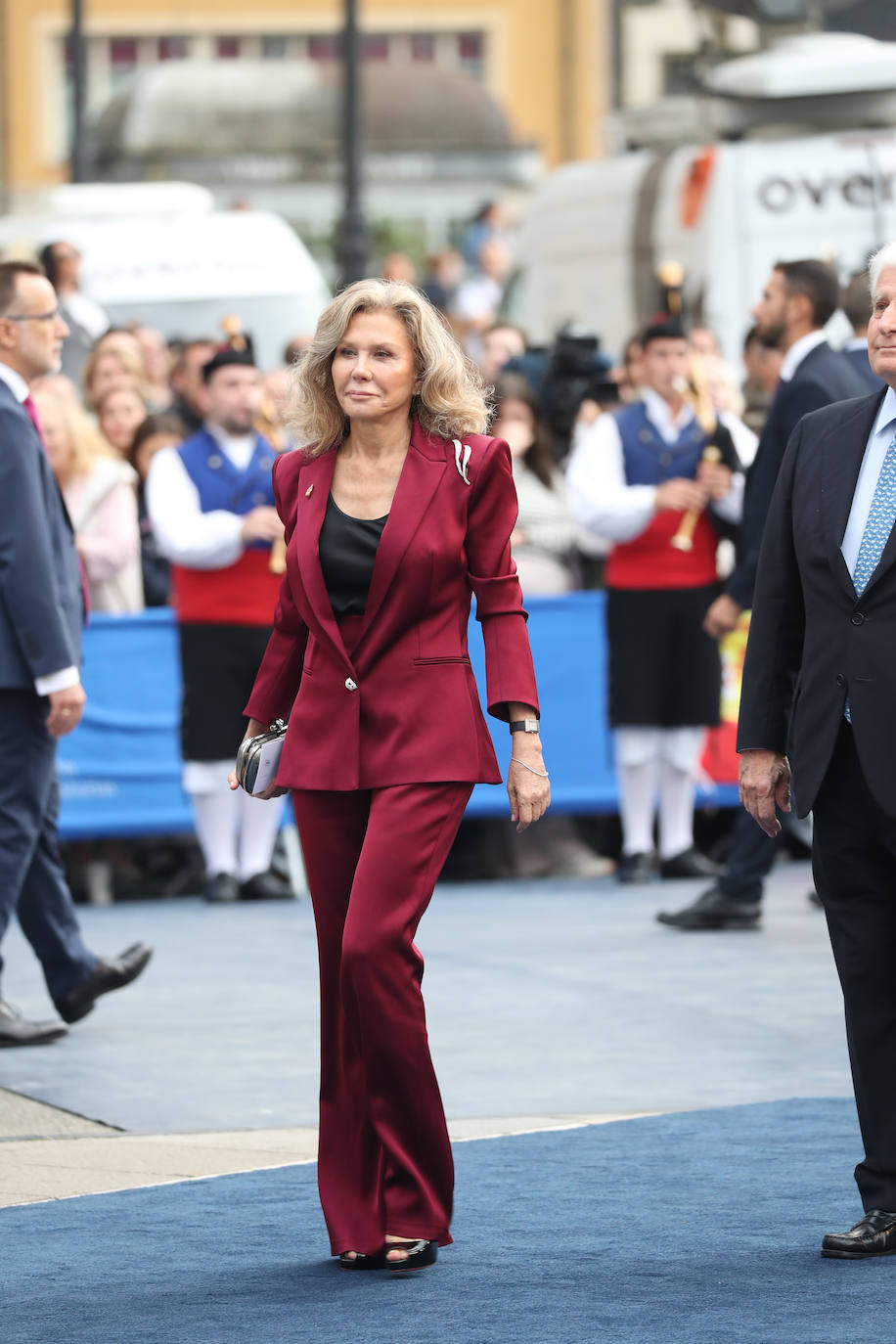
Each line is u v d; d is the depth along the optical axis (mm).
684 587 23797
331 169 75812
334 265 72812
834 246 33062
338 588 11336
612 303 35469
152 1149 13555
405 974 11102
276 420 23891
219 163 75125
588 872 25469
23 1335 10180
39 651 15570
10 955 21094
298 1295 10742
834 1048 16109
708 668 24016
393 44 83938
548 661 24828
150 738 23922
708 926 21031
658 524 23672
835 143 33250
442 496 11320
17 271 15984
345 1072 11445
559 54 83188
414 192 76375
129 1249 11508
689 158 33750
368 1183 11352
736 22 39625
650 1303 10469
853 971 11469
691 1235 11555
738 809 25391
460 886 24672
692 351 23781
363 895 11109
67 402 23797
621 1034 16625
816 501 11438
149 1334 10180
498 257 49344
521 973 19062
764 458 20156
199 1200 12414
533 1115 14258
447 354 11391
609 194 35438
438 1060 15820
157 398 30641
